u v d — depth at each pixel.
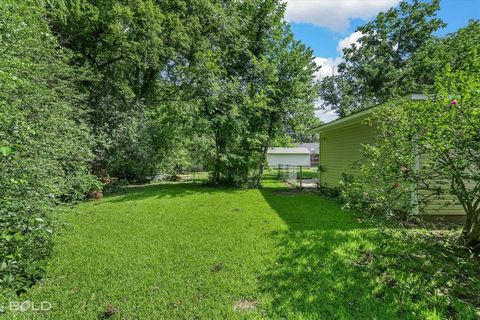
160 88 13.44
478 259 3.21
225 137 10.95
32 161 3.14
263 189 10.73
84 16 9.09
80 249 3.75
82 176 6.01
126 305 2.38
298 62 11.17
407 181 3.37
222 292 2.59
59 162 5.00
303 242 3.93
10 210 1.77
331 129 9.27
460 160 3.01
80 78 7.82
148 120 11.40
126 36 9.55
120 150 9.65
